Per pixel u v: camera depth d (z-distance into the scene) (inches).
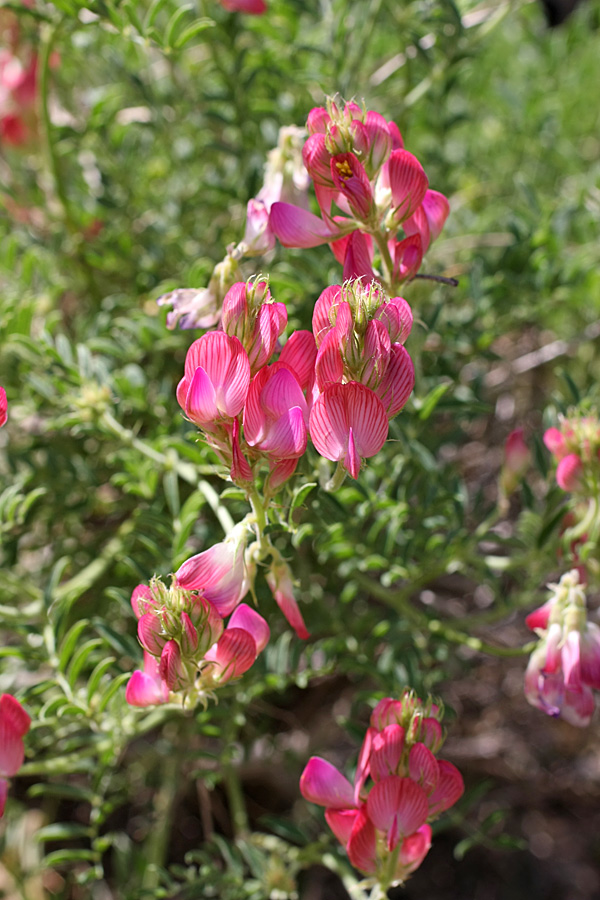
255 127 14.0
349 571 11.1
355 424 6.8
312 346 7.1
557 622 9.0
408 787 7.5
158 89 14.9
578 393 11.5
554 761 16.8
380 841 7.7
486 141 18.7
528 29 19.8
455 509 10.9
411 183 7.7
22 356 11.6
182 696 7.6
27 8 11.6
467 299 14.1
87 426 10.7
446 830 17.0
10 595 12.6
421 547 11.6
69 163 15.6
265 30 13.6
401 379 6.9
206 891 10.7
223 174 15.4
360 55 13.7
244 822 12.3
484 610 15.7
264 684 10.7
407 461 10.9
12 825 14.3
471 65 17.1
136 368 11.6
